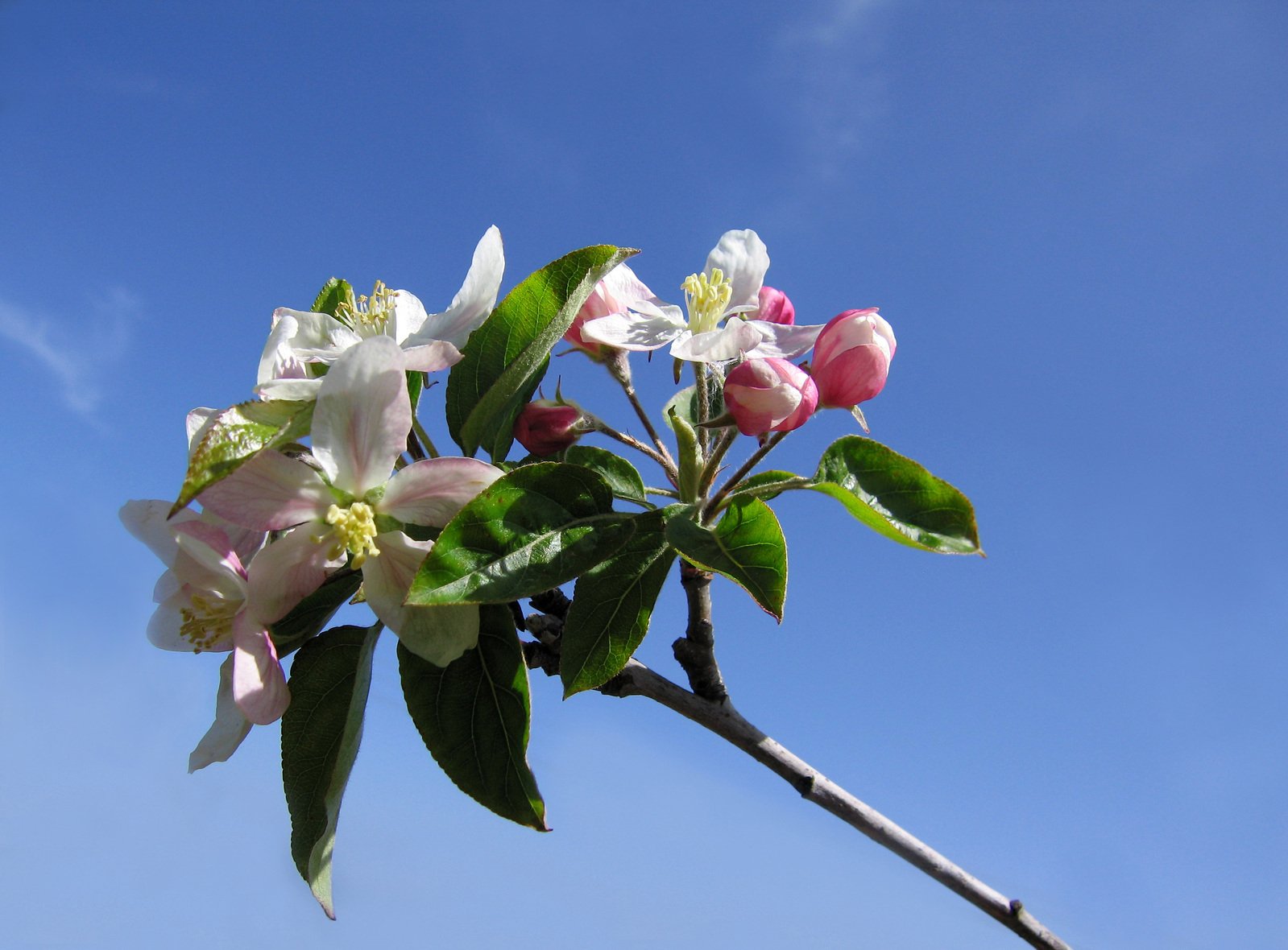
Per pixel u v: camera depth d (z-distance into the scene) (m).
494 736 0.26
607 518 0.27
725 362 0.31
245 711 0.25
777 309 0.31
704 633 0.28
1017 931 0.28
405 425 0.25
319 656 0.27
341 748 0.27
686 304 0.30
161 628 0.27
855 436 0.28
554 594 0.29
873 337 0.29
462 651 0.26
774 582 0.25
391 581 0.26
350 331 0.29
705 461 0.29
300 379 0.26
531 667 0.28
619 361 0.30
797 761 0.28
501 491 0.26
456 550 0.25
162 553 0.26
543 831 0.25
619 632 0.27
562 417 0.29
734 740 0.28
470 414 0.29
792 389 0.27
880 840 0.28
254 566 0.25
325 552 0.26
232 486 0.25
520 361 0.28
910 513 0.27
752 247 0.31
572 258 0.28
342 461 0.25
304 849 0.27
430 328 0.29
